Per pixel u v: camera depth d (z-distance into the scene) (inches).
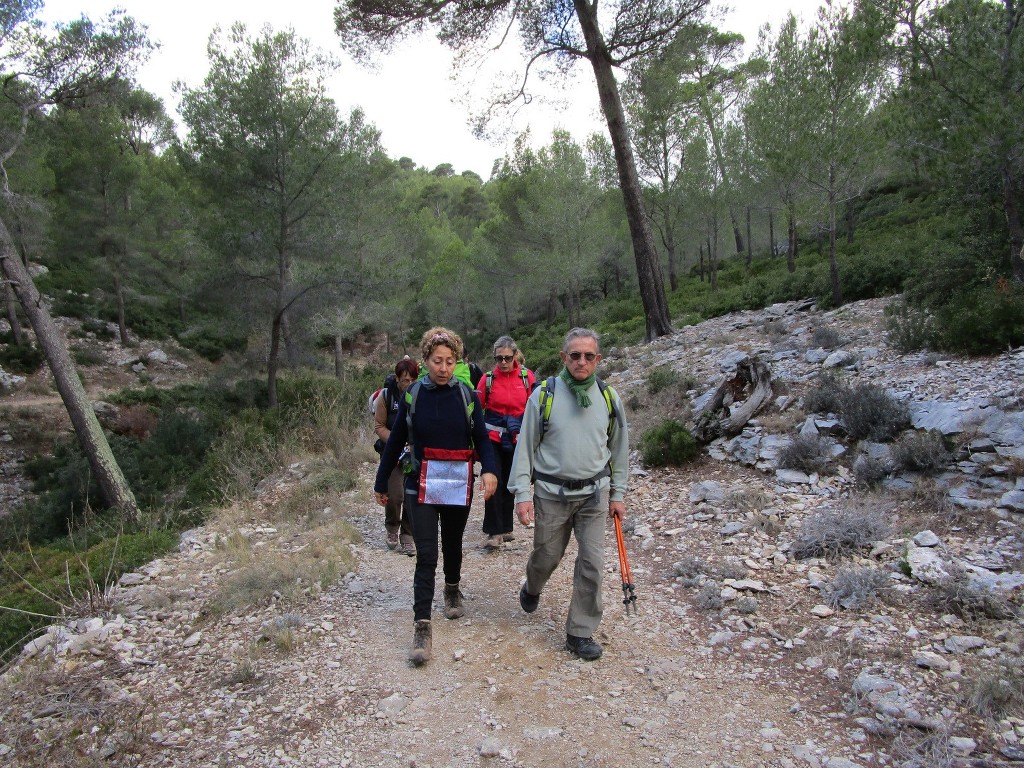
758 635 145.1
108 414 878.4
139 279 1293.1
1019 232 334.3
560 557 146.9
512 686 131.9
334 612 172.4
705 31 583.5
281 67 628.1
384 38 590.2
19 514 557.9
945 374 257.6
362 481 313.7
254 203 653.3
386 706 126.8
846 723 112.0
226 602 179.0
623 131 575.5
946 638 131.0
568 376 140.2
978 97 336.8
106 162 1123.3
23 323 1130.7
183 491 413.7
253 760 112.8
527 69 607.5
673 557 194.7
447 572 162.6
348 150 681.0
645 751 109.3
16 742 121.7
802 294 585.6
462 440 147.0
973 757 99.0
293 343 745.6
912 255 497.7
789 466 236.5
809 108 516.4
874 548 172.9
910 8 362.9
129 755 116.2
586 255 1099.9
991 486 185.6
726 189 1040.8
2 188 506.6
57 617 181.8
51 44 474.0
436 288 1423.5
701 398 332.2
